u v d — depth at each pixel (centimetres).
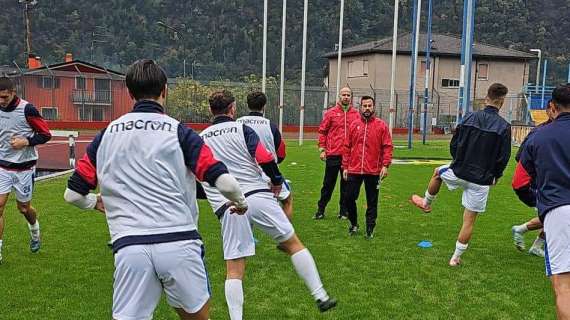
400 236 744
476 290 527
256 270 581
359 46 4816
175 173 291
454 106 4456
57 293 505
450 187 610
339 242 705
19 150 591
